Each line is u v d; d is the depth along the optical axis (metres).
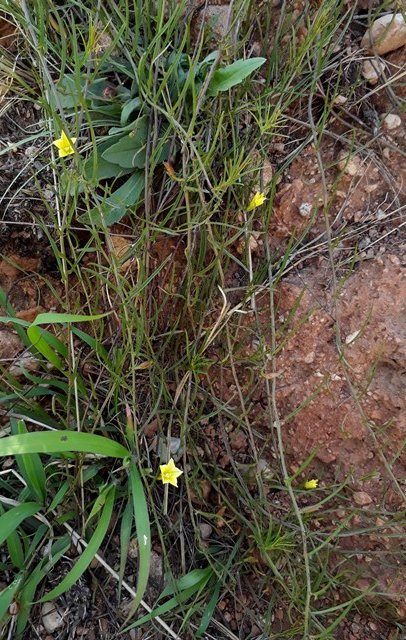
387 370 0.37
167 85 0.36
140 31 0.38
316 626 0.35
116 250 0.38
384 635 0.39
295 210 0.40
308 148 0.40
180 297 0.39
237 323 0.40
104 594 0.36
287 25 0.39
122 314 0.36
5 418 0.37
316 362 0.38
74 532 0.36
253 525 0.38
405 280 0.37
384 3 0.38
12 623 0.34
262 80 0.39
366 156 0.39
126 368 0.39
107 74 0.38
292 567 0.38
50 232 0.38
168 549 0.38
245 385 0.40
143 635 0.36
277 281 0.37
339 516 0.39
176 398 0.37
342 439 0.38
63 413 0.39
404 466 0.37
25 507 0.33
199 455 0.40
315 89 0.39
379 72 0.39
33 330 0.31
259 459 0.39
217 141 0.38
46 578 0.36
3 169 0.37
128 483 0.36
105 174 0.36
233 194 0.37
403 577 0.38
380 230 0.39
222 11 0.39
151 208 0.38
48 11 0.34
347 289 0.38
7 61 0.38
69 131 0.35
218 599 0.37
